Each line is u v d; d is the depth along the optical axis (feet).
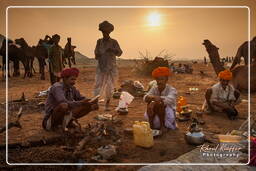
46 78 43.52
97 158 11.01
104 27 18.45
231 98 17.61
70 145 12.37
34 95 25.88
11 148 11.95
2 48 43.70
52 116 13.74
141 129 12.14
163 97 14.21
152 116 14.26
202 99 24.57
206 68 67.51
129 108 20.29
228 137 13.29
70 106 13.52
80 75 46.75
